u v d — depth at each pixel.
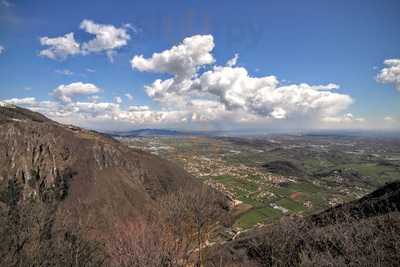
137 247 12.12
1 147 64.50
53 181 61.91
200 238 20.94
